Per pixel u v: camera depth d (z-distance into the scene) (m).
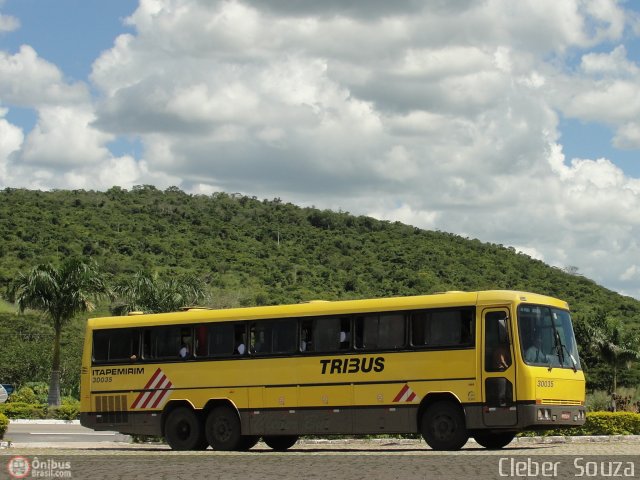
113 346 28.64
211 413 27.00
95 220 153.50
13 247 129.25
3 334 83.81
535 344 23.56
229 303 104.06
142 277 68.06
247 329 26.73
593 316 71.00
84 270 56.94
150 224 158.00
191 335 27.52
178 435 27.38
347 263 144.00
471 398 23.50
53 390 56.12
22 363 71.94
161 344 27.94
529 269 144.25
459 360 23.75
